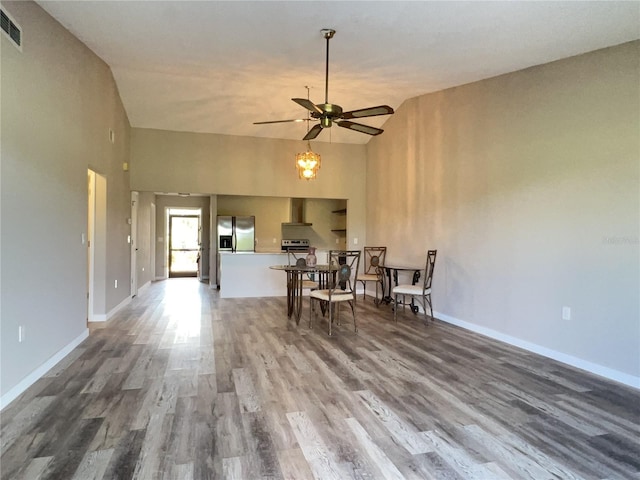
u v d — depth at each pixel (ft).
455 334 14.53
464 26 9.86
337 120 13.82
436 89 16.58
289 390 9.28
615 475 6.15
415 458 6.53
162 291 25.44
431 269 16.88
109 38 12.03
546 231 12.01
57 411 8.07
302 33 10.86
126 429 7.36
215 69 14.66
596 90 10.53
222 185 22.27
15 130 8.73
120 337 13.75
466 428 7.57
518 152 13.01
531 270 12.55
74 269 12.38
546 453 6.74
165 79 16.71
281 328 15.25
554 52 10.96
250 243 28.07
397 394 9.13
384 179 22.09
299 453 6.63
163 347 12.62
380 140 22.57
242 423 7.65
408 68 13.42
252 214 29.91
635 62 9.64
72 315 12.26
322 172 23.94
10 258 8.52
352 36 10.95
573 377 10.29
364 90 17.26
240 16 10.00
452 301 16.33
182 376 10.08
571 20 9.04
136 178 21.01
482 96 14.62
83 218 13.14
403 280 20.08
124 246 19.49
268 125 21.44
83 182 13.08
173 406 8.35
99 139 14.79
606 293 10.34
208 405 8.43
